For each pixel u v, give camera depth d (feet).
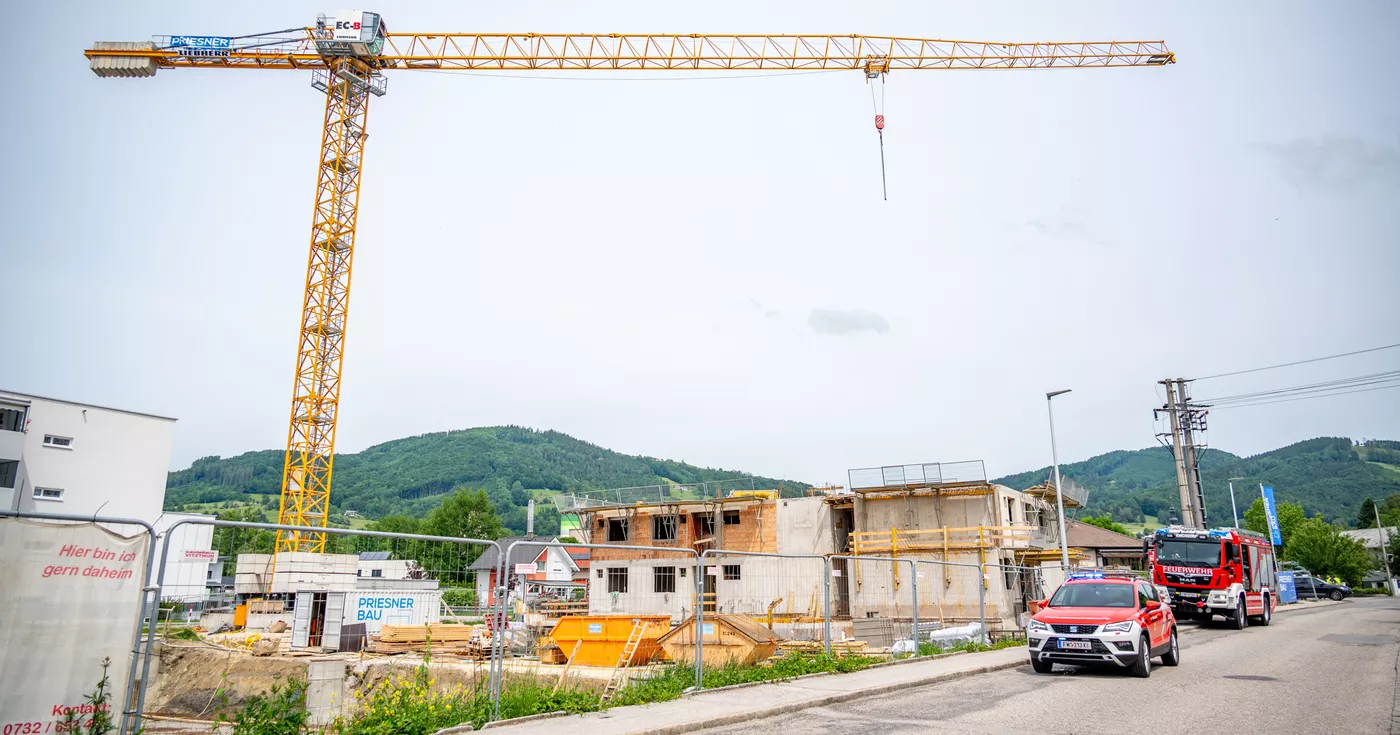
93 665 23.91
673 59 195.21
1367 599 193.88
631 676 46.65
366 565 77.56
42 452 149.89
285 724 30.50
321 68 188.85
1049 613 54.54
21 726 22.56
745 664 52.49
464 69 195.62
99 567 24.45
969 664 57.77
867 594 131.13
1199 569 94.53
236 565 29.48
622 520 162.20
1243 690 45.44
